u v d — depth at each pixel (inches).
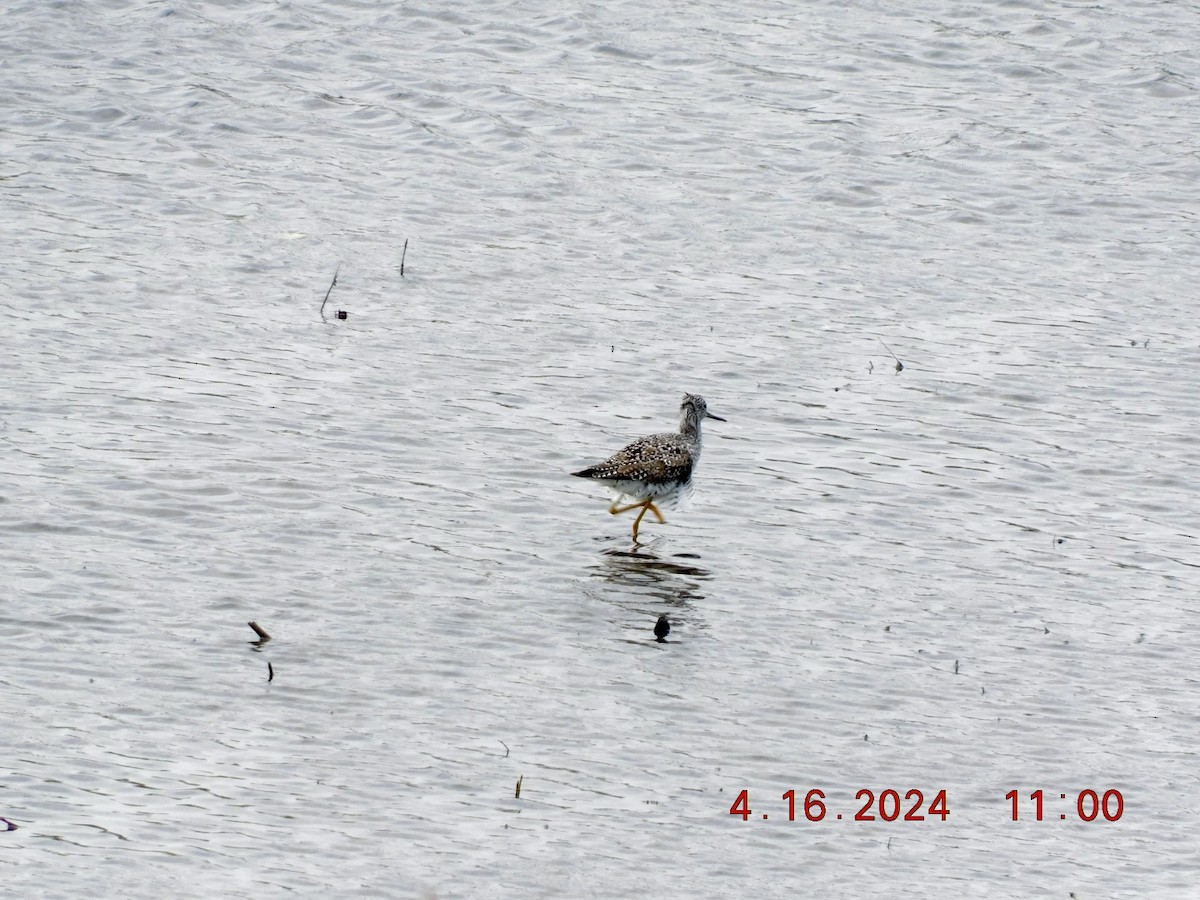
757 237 1343.5
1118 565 891.4
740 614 823.7
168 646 756.6
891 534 918.4
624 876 615.2
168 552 844.6
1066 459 1012.5
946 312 1230.9
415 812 647.8
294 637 773.3
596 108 1566.2
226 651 757.3
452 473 959.0
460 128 1510.8
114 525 866.8
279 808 644.1
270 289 1202.0
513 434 1011.9
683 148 1498.5
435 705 725.9
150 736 687.1
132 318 1138.7
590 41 1708.9
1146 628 827.4
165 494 904.3
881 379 1117.1
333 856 614.5
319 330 1144.8
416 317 1175.0
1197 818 676.7
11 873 587.5
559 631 797.2
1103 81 1672.0
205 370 1071.0
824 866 631.2
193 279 1206.3
